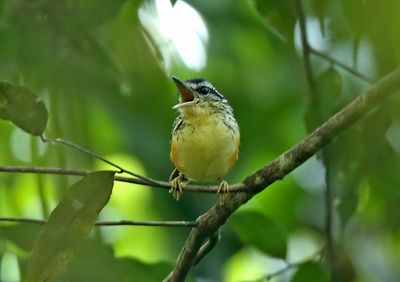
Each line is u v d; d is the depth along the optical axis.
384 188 11.19
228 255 16.06
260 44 17.61
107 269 10.43
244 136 18.03
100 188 8.09
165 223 8.39
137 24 13.81
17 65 12.52
